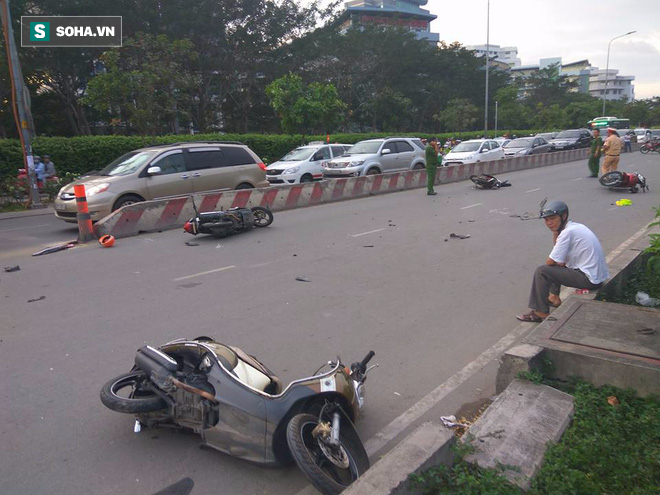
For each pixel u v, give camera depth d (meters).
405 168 21.64
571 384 4.32
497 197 17.36
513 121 63.16
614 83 151.12
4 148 19.08
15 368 5.08
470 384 4.79
